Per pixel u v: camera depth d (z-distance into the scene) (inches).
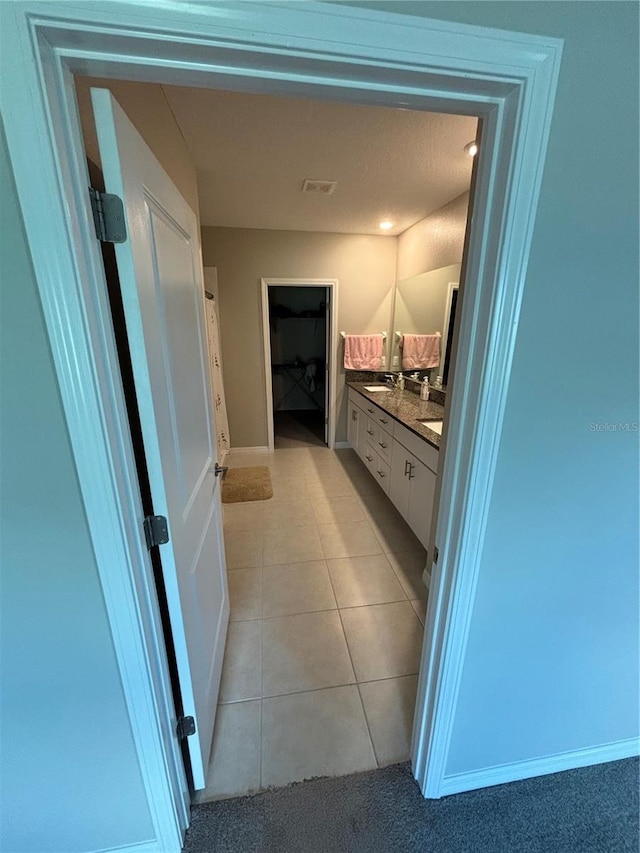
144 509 36.8
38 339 24.7
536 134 25.7
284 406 256.1
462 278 57.6
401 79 24.9
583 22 24.4
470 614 39.0
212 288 148.3
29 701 33.3
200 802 46.0
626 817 45.5
